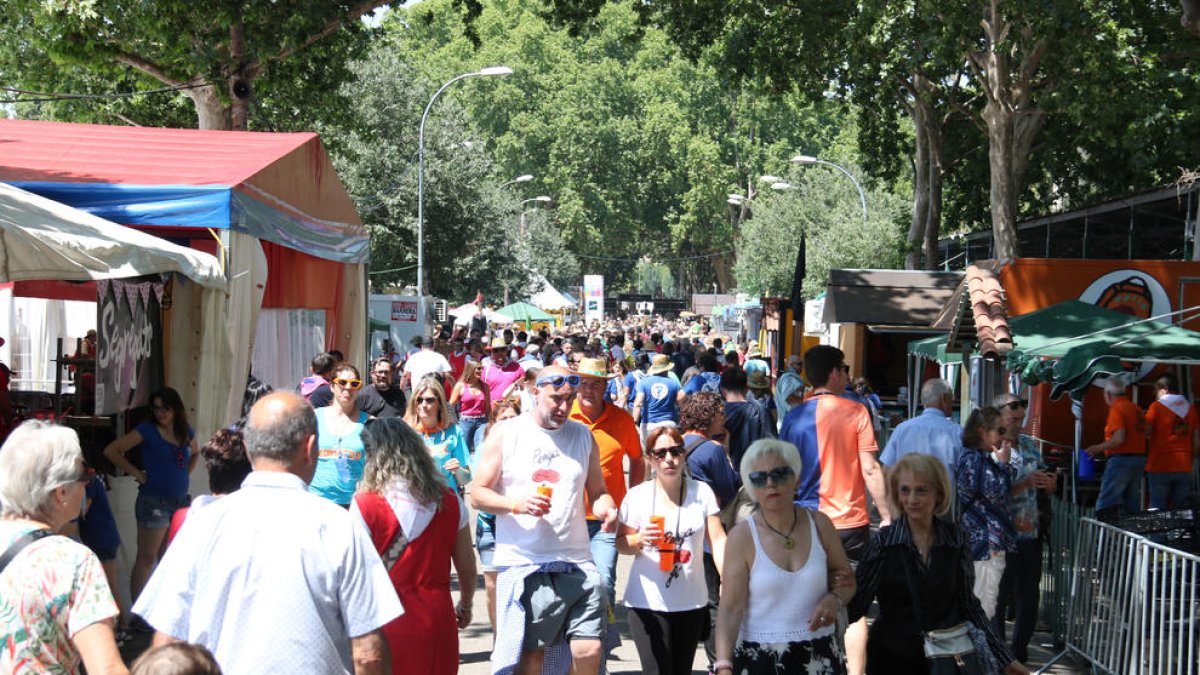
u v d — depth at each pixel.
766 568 5.43
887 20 20.30
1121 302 14.86
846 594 5.45
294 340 14.32
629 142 86.44
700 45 26.25
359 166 42.00
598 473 6.45
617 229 87.25
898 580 5.47
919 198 29.78
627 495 6.50
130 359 9.77
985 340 10.62
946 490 5.50
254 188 10.95
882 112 30.75
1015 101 22.72
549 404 6.19
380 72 42.78
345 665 3.84
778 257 58.81
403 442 5.29
